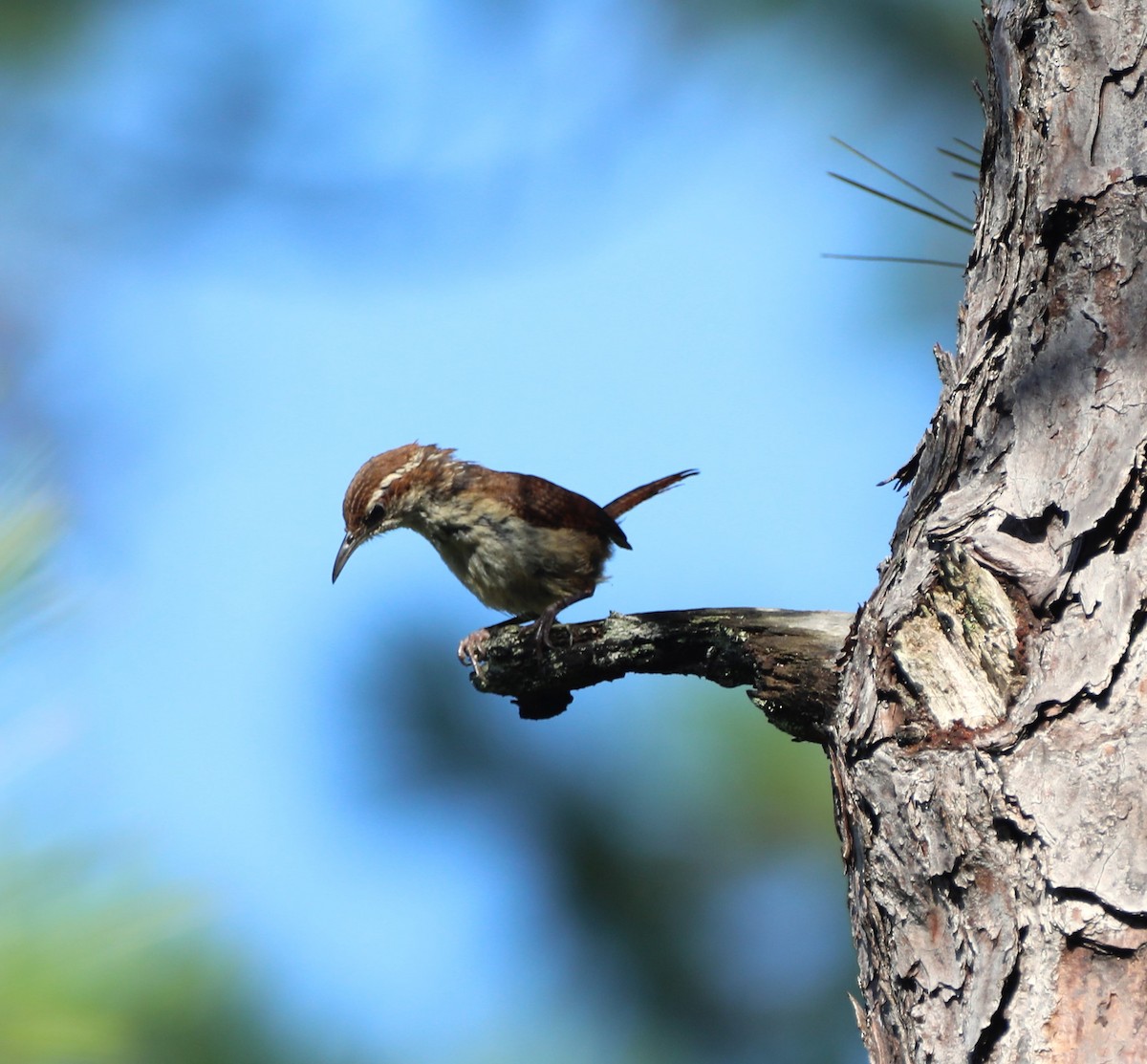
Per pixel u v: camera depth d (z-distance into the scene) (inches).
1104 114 214.2
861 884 206.5
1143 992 160.9
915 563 213.5
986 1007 171.6
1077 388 205.0
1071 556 192.9
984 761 183.2
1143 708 177.2
